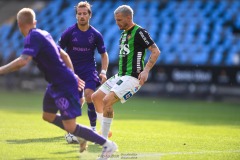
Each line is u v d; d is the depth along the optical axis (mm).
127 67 27469
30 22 22922
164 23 97875
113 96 26750
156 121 48062
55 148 27719
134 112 59000
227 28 91812
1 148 27109
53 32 109062
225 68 81688
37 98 79312
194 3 99688
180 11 99250
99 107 29703
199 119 51156
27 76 99062
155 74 87500
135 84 27203
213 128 42281
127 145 29969
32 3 122250
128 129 39750
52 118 24531
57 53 22844
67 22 110250
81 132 22984
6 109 57906
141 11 102875
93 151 27031
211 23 93625
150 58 26703
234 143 32031
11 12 121562
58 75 22656
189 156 26062
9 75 101188
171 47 91438
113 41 97375
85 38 33281
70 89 22781
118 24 27703
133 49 27422
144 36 27078
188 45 90938
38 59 22656
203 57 86938
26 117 47469
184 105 71812
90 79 33312
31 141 30359
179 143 31406
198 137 35125
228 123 47219
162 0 103562
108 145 23312
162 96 86875
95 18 105438
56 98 22734
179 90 85375
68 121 22750
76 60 33438
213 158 25578
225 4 96750
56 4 117188
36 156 24906
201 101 81125
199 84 83625
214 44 89312
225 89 81625
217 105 72938
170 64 86375
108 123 27016
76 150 27125
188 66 84750
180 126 43531
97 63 92438
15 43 110688
